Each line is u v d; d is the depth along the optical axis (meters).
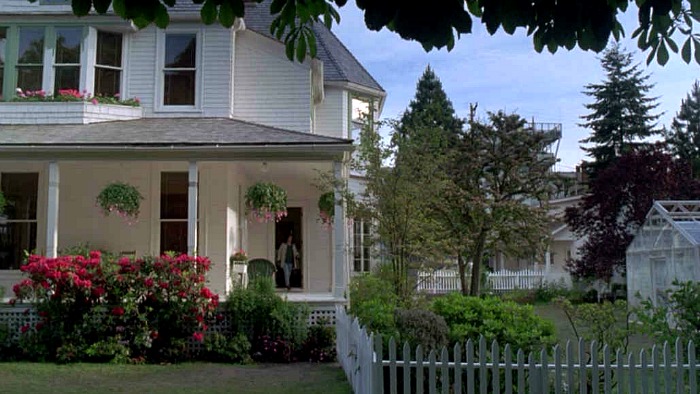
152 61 15.19
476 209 18.38
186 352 11.31
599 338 7.73
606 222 25.27
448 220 18.28
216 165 14.40
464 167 19.62
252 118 15.91
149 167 14.62
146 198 14.58
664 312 7.95
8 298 12.76
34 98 14.32
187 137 12.69
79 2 3.44
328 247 16.67
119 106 14.76
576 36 3.70
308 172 15.93
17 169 14.48
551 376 6.86
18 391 8.50
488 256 21.69
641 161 24.70
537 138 20.23
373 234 13.64
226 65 15.26
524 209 19.06
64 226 14.41
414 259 13.02
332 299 12.17
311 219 16.77
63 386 8.89
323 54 19.42
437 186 13.02
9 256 14.27
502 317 8.10
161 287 11.04
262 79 15.98
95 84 14.85
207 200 14.31
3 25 14.67
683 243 16.92
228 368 10.56
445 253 14.39
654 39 4.44
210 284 14.02
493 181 20.00
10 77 14.56
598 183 25.30
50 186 12.15
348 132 19.02
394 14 3.16
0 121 14.16
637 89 37.88
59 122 14.20
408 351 6.55
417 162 12.86
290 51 4.51
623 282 26.72
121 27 14.98
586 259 25.25
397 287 12.50
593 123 38.31
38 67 14.68
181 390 8.68
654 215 18.89
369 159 12.95
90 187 14.56
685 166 25.41
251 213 15.35
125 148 12.02
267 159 12.34
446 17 3.15
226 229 14.25
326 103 19.05
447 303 8.51
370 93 20.00
